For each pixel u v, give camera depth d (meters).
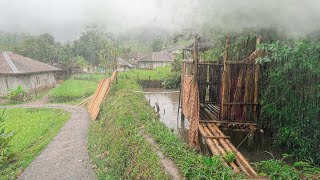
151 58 60.09
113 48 43.12
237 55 11.66
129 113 11.55
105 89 17.50
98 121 14.29
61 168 8.90
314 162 8.28
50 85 33.16
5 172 8.74
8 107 20.30
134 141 8.44
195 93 10.45
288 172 5.81
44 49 45.53
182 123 14.75
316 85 8.16
